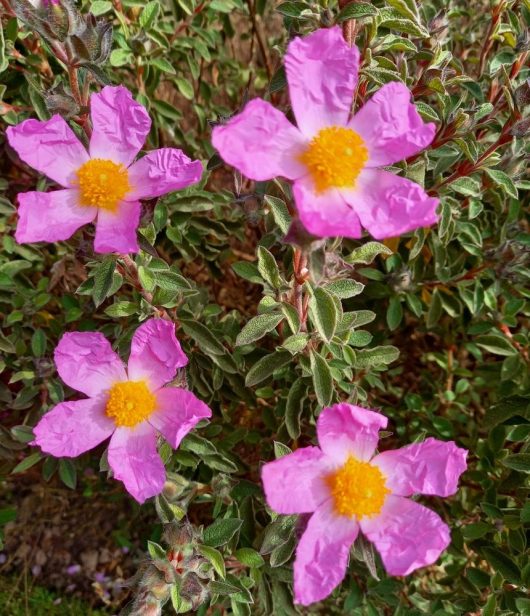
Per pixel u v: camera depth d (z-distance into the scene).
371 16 0.13
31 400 0.19
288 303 0.14
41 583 0.24
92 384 0.14
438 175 0.18
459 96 0.17
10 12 0.16
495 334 0.19
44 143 0.13
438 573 0.22
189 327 0.17
